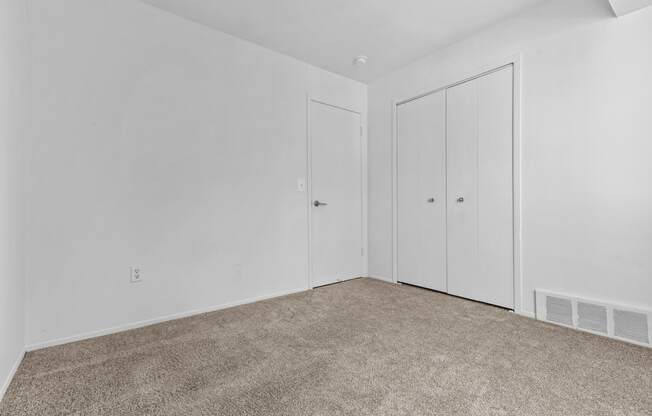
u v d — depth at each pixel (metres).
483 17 2.41
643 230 1.82
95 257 2.00
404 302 2.68
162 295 2.26
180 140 2.35
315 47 2.85
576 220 2.08
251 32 2.59
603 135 1.96
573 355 1.69
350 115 3.57
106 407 1.26
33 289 1.79
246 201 2.71
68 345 1.85
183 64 2.37
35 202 1.80
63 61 1.89
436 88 2.95
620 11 1.84
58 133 1.87
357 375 1.50
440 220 2.96
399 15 2.37
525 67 2.32
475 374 1.50
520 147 2.35
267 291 2.83
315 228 3.25
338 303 2.67
